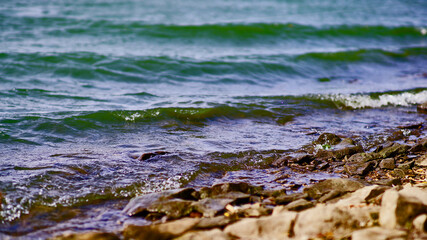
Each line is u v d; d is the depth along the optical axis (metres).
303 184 15.57
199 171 16.66
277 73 38.59
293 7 82.50
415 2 92.56
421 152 19.06
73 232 11.91
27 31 48.97
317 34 56.56
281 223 11.59
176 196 13.73
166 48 46.09
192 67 37.12
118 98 27.75
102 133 20.88
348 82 36.62
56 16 57.59
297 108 27.20
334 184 14.56
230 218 12.26
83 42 46.09
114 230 12.10
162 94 29.59
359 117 26.14
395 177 16.30
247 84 34.56
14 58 35.75
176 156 17.92
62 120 21.73
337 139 20.78
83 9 68.44
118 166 16.59
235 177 16.33
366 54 46.28
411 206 11.27
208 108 25.11
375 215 11.85
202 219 12.17
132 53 40.97
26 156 17.17
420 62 45.78
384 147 19.77
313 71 40.31
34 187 14.34
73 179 15.22
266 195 14.34
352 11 79.00
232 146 19.62
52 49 40.94
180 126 22.67
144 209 13.09
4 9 61.16
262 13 73.50
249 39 52.69
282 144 20.25
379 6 86.62
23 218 12.70
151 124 22.70
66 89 29.94
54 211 13.21
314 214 11.64
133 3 78.38
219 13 71.69
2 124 20.58
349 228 11.46
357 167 16.95
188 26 53.16
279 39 53.56
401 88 33.09
